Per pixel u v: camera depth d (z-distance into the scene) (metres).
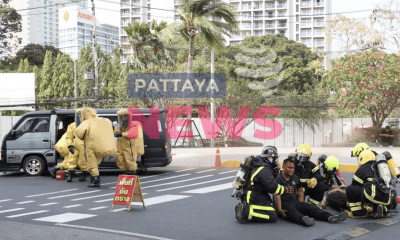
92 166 11.91
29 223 7.33
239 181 7.21
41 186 12.24
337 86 28.17
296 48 59.19
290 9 107.31
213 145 28.81
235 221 7.40
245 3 109.38
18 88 39.12
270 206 7.21
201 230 6.76
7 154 14.59
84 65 54.59
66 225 7.12
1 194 10.86
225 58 51.94
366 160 7.61
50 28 199.88
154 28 34.94
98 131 11.79
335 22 41.28
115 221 7.42
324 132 31.38
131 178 8.46
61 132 14.82
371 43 39.53
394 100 26.53
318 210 7.28
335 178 8.65
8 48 69.00
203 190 10.93
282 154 21.16
